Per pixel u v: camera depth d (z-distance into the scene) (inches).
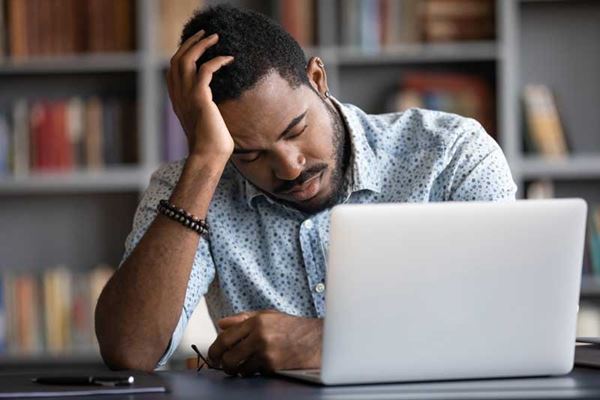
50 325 209.9
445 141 110.4
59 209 224.1
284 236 110.7
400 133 112.8
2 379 91.2
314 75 105.8
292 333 93.4
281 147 98.9
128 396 78.3
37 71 214.1
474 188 108.9
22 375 95.0
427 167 109.8
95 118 211.2
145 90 210.4
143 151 209.9
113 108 211.6
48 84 221.9
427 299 81.1
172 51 212.1
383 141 111.9
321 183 102.7
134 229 111.7
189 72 100.3
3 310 209.5
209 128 99.3
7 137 210.8
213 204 111.7
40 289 210.4
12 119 211.5
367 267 80.1
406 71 220.4
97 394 80.0
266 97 97.5
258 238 111.7
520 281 82.1
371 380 82.0
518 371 83.8
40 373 97.1
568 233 82.0
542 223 81.7
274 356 92.5
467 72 219.6
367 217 79.7
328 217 109.9
